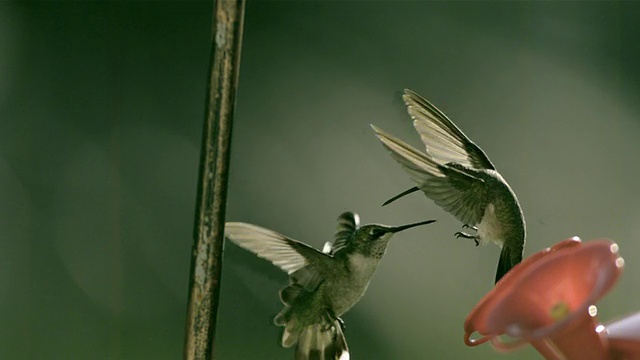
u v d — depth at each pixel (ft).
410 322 32.81
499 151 36.86
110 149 36.37
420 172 17.07
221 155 12.89
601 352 14.10
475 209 17.49
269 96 36.86
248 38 37.24
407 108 19.53
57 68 36.68
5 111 35.99
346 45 37.65
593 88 37.22
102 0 37.47
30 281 33.81
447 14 38.06
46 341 32.78
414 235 34.06
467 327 13.38
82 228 34.91
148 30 37.47
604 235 35.81
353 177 35.68
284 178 35.68
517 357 30.48
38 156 35.78
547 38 37.65
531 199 36.24
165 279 34.45
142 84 37.09
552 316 13.66
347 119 36.70
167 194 35.91
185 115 37.11
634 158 36.76
